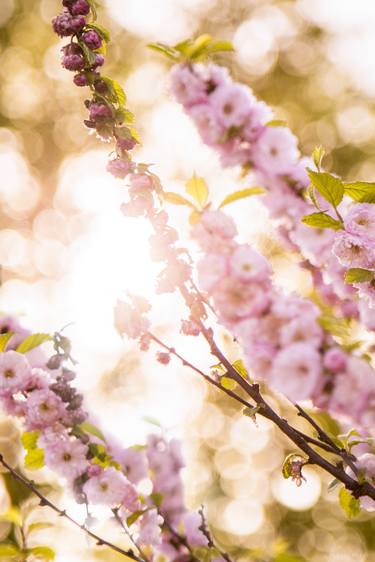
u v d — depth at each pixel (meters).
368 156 19.03
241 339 3.27
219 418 20.34
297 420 16.70
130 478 4.82
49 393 4.39
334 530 19.33
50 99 19.42
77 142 19.06
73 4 4.54
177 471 5.10
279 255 12.91
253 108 4.19
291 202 4.38
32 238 18.80
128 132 4.38
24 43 19.28
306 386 3.03
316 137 19.12
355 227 4.03
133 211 4.07
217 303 3.28
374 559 18.78
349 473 4.40
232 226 3.54
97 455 4.54
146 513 4.65
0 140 19.30
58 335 4.52
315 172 4.00
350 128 19.12
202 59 4.11
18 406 4.46
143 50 18.78
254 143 4.23
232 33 19.28
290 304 3.20
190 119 4.11
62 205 18.66
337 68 19.20
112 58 18.78
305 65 19.39
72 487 4.51
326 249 4.37
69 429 4.46
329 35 19.00
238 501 20.50
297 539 19.78
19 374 4.44
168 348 4.17
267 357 3.15
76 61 4.46
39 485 4.70
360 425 3.15
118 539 5.40
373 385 3.04
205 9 19.31
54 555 5.04
